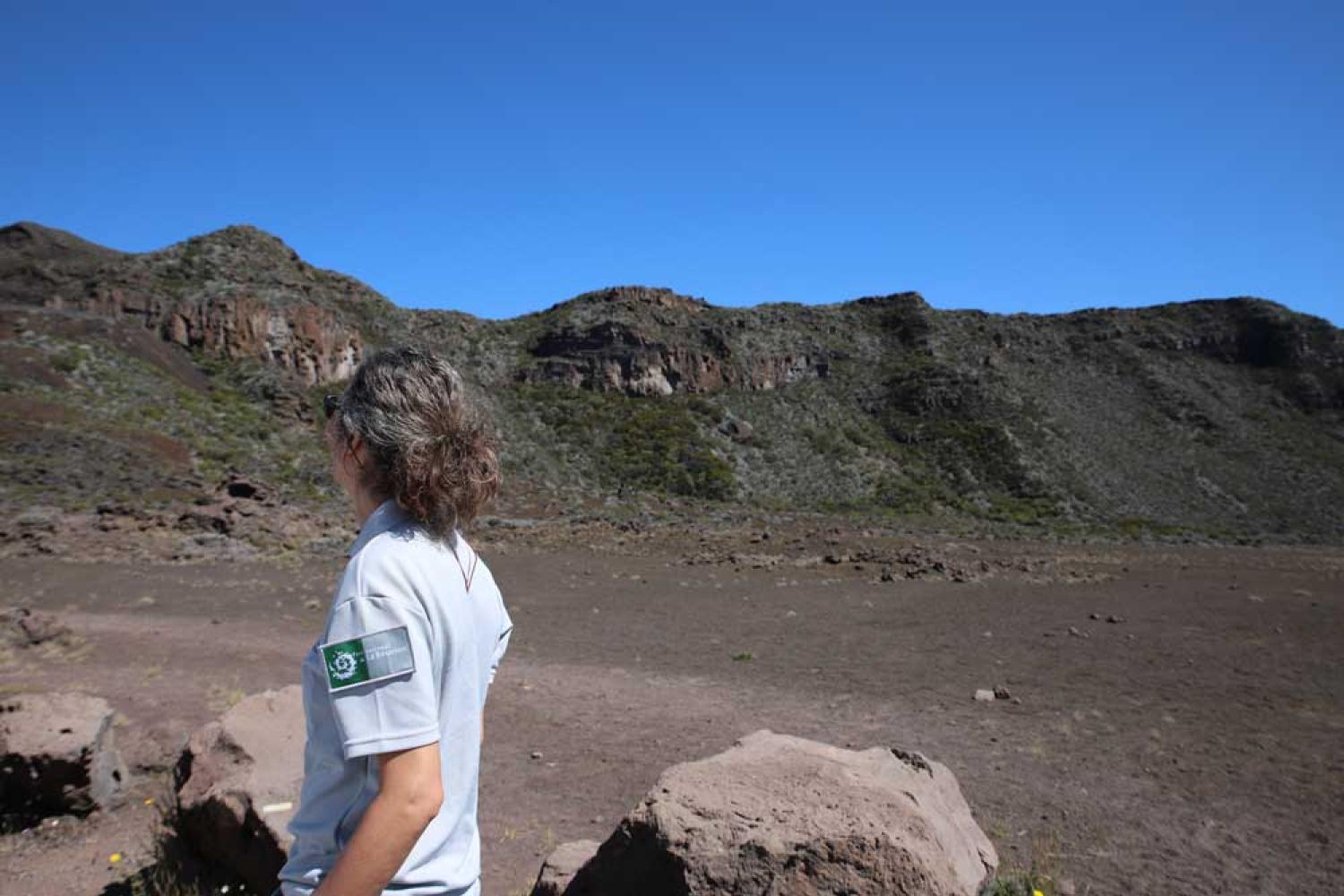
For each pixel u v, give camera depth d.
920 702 9.88
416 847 1.50
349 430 1.66
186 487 36.56
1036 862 5.28
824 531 43.94
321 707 1.51
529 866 5.25
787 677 11.26
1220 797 6.59
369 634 1.44
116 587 19.06
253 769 4.84
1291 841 5.73
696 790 3.07
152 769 6.83
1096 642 13.81
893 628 15.30
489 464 1.73
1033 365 106.50
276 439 49.78
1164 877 5.15
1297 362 109.88
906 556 27.30
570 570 24.58
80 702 6.26
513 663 12.15
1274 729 8.59
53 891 4.84
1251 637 14.27
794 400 93.00
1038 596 19.88
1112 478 80.62
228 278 68.31
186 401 50.03
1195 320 119.00
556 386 87.31
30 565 21.73
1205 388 106.44
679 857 2.79
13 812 5.73
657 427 79.00
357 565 1.51
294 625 14.96
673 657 12.70
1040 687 10.60
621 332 91.62
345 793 1.49
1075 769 7.29
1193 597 19.94
